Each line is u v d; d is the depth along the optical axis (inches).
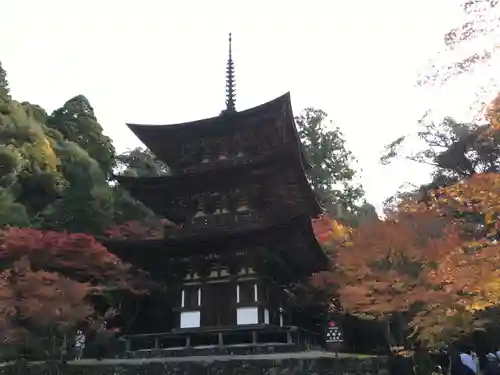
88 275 1089.4
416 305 935.0
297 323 1194.0
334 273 1139.9
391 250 968.3
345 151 2532.0
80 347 1067.9
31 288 910.4
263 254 944.9
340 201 2396.7
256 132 1125.7
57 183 1838.1
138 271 1118.4
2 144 1692.9
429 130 1982.0
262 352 874.1
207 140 1159.0
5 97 1989.4
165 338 973.2
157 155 1237.1
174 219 1114.7
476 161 1761.8
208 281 989.8
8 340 940.6
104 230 1537.9
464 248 764.0
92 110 2551.7
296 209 1155.3
